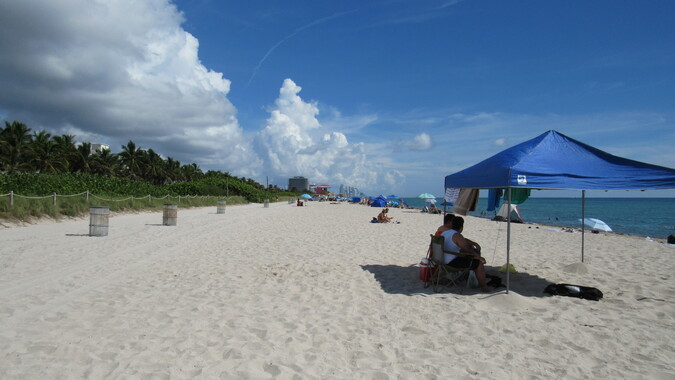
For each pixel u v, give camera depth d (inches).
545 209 2444.6
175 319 185.9
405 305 215.6
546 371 135.4
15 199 623.8
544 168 218.1
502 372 134.1
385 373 132.2
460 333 172.4
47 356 140.9
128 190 1157.1
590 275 296.0
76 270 290.0
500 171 222.1
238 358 142.8
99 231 484.1
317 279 278.5
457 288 253.0
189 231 586.2
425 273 257.9
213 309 203.5
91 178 1057.5
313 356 146.0
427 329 177.6
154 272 293.0
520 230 693.9
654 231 969.5
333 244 467.8
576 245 489.1
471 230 688.4
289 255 381.1
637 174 217.0
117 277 273.1
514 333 172.6
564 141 245.8
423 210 1400.1
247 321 185.5
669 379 129.6
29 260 321.1
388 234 593.6
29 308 197.8
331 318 193.0
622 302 221.0
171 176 3331.7
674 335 170.1
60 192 833.5
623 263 354.0
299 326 180.5
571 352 151.9
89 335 162.6
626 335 169.9
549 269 319.0
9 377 123.7
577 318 192.5
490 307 211.2
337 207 1881.2
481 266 248.5
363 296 235.0
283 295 235.3
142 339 159.3
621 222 1293.1
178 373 129.4
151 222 717.9
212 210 1295.5
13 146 2020.2
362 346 157.5
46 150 2150.6
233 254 383.6
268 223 781.9
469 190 317.7
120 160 2743.6
